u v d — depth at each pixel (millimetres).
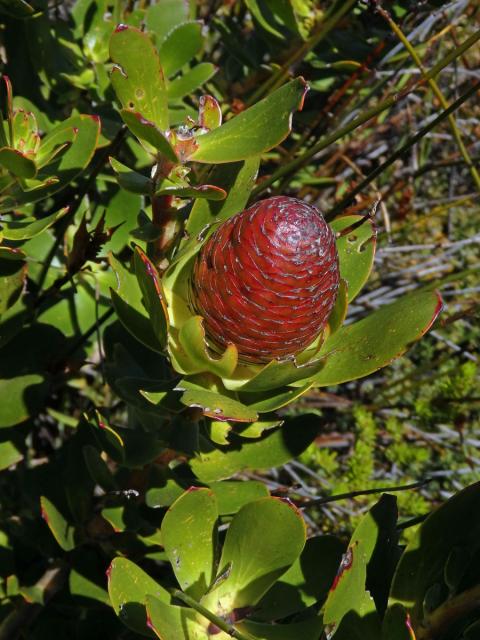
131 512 352
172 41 414
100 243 365
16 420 365
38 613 387
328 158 646
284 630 291
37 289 413
